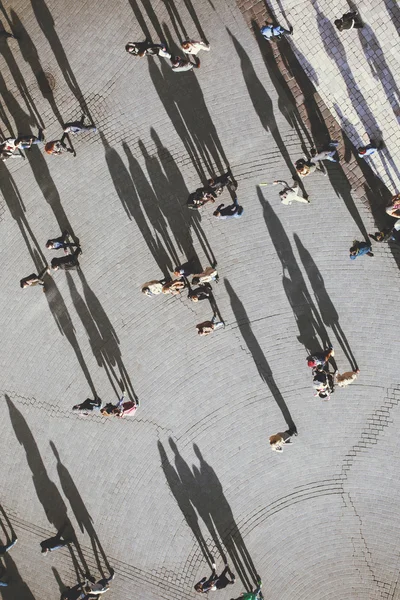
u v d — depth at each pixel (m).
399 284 15.41
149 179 16.09
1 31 16.20
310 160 15.00
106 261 16.42
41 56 16.30
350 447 15.91
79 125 15.70
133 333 16.45
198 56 15.57
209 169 15.84
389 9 14.39
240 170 15.71
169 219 16.09
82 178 16.36
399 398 15.62
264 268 15.88
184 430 16.42
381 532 15.88
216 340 16.16
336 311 15.71
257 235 15.81
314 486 16.09
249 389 16.12
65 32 16.14
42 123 16.45
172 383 16.38
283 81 15.30
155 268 16.27
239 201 15.81
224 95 15.59
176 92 15.80
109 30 15.91
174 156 15.95
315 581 16.19
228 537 16.42
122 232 16.31
